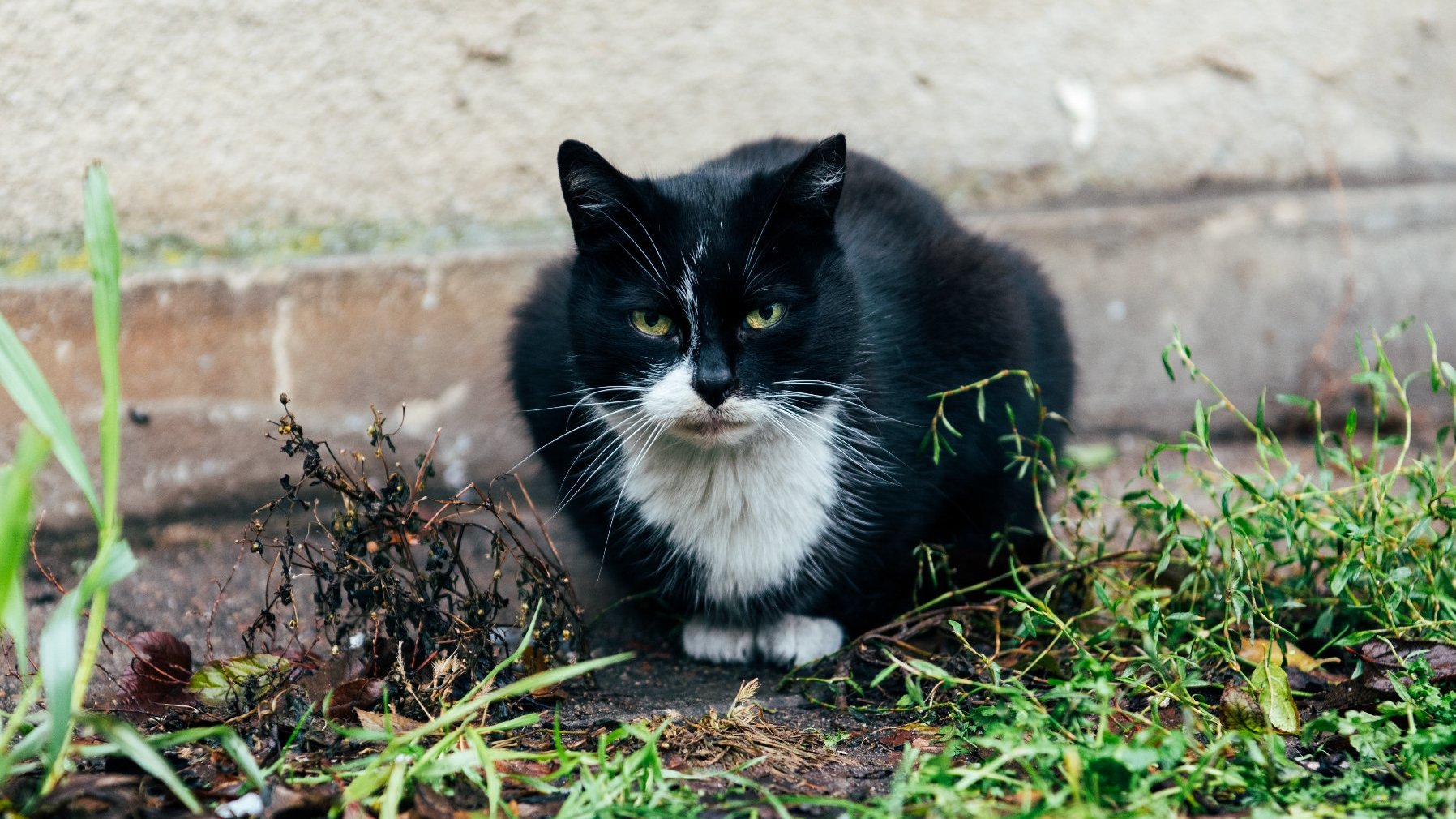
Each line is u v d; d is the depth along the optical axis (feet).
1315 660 8.02
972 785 6.44
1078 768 5.87
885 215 10.20
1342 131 14.40
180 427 11.33
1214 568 8.68
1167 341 13.73
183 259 11.64
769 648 9.14
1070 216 13.56
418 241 12.37
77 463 5.78
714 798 6.46
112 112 11.19
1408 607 8.04
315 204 12.03
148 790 6.36
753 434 8.61
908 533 9.37
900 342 9.30
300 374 11.84
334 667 7.43
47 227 11.16
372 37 11.83
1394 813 5.97
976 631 9.00
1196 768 6.24
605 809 6.00
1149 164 14.05
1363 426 13.75
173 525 11.09
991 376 9.36
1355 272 14.08
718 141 12.96
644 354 8.44
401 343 12.12
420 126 12.17
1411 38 14.34
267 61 11.58
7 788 6.06
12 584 5.42
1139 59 13.78
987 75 13.46
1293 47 14.08
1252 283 13.89
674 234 8.29
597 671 8.80
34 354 10.95
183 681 7.68
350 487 7.80
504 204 12.59
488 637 7.78
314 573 7.95
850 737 7.44
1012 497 9.91
